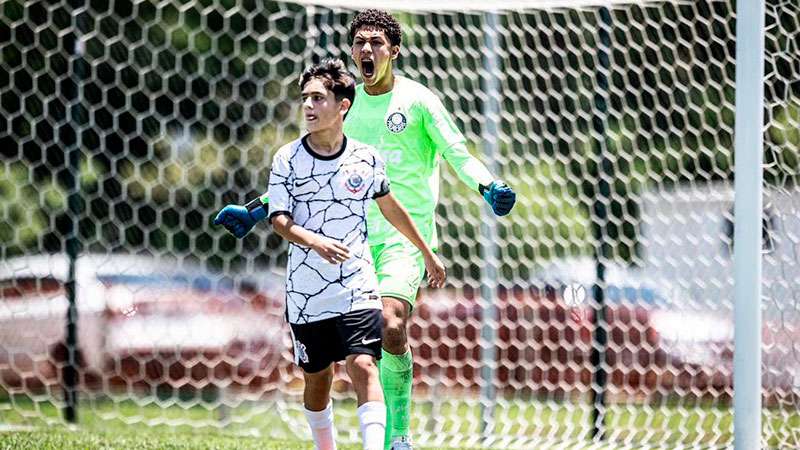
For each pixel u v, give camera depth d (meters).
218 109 40.75
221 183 40.88
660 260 37.91
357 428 29.45
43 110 35.88
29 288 35.19
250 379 33.91
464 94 35.66
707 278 36.91
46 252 38.47
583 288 34.50
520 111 38.53
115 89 39.78
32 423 29.67
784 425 28.39
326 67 16.66
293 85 41.03
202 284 38.06
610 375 33.94
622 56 41.31
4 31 38.72
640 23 40.84
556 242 40.56
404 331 18.38
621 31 41.06
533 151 41.59
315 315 16.59
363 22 18.98
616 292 37.72
